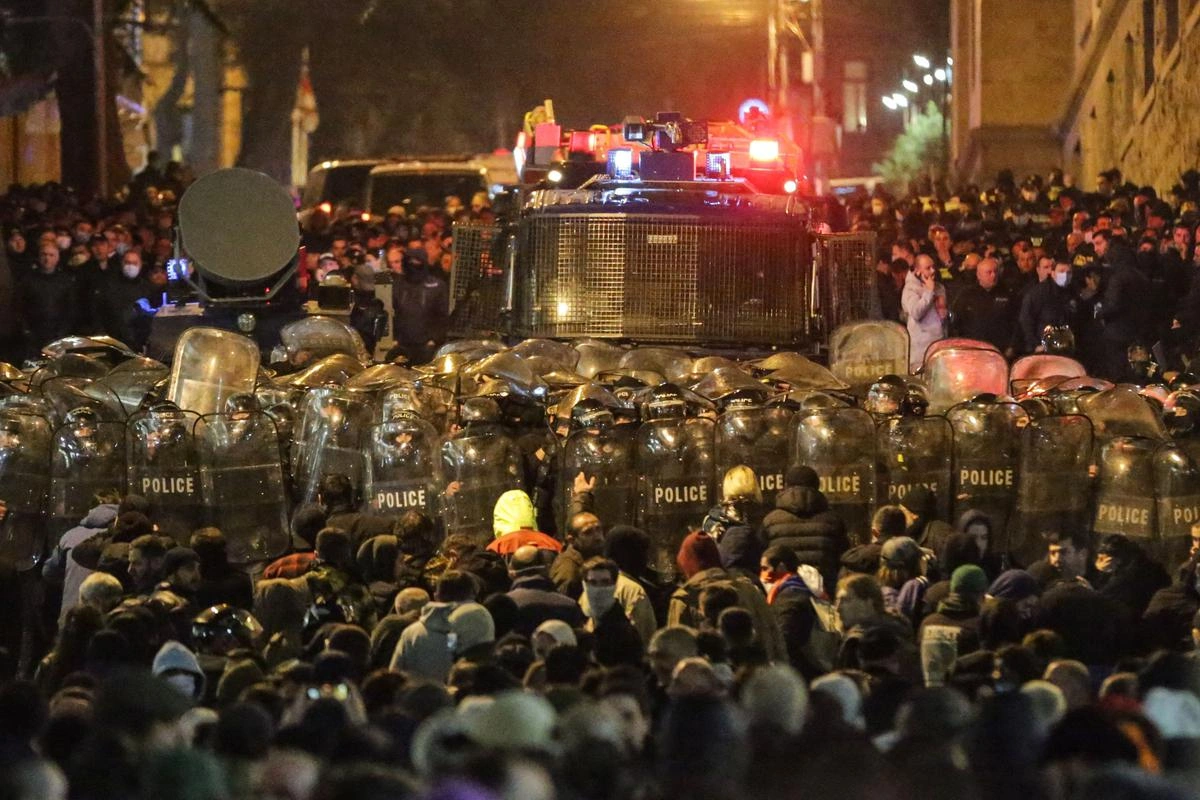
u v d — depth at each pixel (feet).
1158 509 130.00
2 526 134.82
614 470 132.87
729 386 144.15
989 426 132.26
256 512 133.49
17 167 396.98
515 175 318.04
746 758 64.03
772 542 119.65
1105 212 233.96
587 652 88.48
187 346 142.72
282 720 78.95
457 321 184.65
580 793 61.93
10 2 362.94
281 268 168.35
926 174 491.72
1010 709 65.36
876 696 80.02
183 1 545.85
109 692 73.20
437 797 56.70
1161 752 65.51
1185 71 285.43
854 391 144.77
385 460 133.08
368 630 106.52
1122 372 199.31
